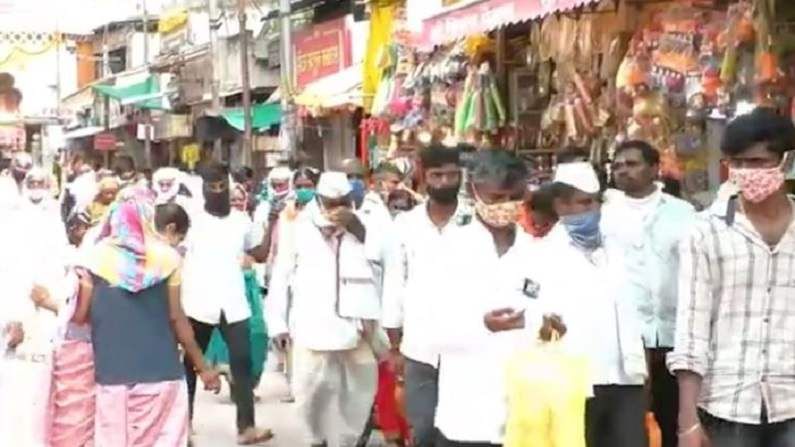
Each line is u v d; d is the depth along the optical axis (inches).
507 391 223.9
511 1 343.3
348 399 341.7
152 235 277.4
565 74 395.9
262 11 948.0
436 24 409.7
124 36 1550.2
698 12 326.3
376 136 601.3
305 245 338.3
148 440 271.4
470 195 277.3
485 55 439.8
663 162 336.5
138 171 727.7
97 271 268.7
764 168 185.0
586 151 386.3
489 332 227.1
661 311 273.4
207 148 1087.6
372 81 608.7
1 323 309.0
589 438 253.4
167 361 273.1
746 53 303.4
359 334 336.8
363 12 668.7
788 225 190.4
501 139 438.0
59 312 296.2
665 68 330.3
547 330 225.6
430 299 244.5
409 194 413.7
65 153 1475.1
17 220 317.7
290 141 757.3
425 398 267.9
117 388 269.1
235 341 379.2
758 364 190.2
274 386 484.1
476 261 228.2
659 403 279.9
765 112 191.3
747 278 190.4
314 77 813.9
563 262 241.6
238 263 380.8
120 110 1381.6
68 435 275.1
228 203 381.4
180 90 1147.9
